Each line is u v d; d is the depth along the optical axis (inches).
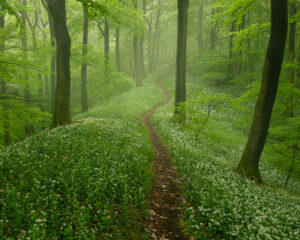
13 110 435.2
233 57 1215.6
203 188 259.3
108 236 159.6
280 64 378.9
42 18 1430.9
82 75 905.5
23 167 239.0
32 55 729.6
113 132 453.4
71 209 179.3
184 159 386.9
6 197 176.6
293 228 211.6
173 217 230.2
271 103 396.5
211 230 190.7
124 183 227.9
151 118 853.2
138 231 189.0
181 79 739.4
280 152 533.6
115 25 1094.4
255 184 364.8
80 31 980.6
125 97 1165.7
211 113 986.1
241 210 209.5
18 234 147.3
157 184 309.4
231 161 534.3
